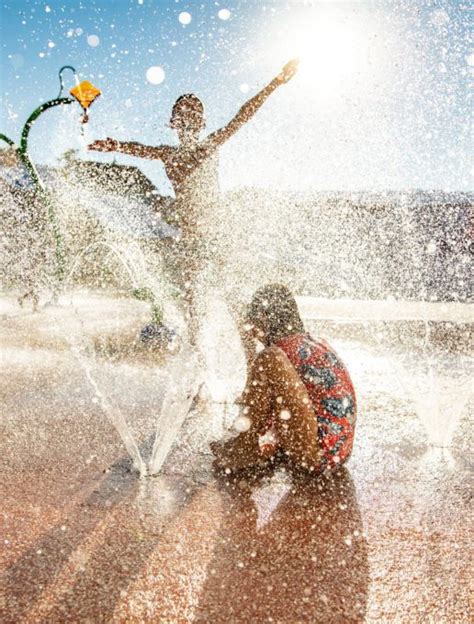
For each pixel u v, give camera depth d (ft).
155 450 9.19
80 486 7.79
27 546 6.21
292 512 7.16
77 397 12.10
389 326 24.86
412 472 8.55
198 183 12.00
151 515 7.00
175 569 5.85
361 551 6.26
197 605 5.28
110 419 10.69
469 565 6.01
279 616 5.15
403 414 11.55
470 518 7.07
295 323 8.82
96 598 5.35
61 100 21.98
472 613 5.24
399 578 5.76
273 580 5.69
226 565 5.94
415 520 7.00
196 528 6.70
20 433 9.80
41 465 8.46
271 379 7.97
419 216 55.21
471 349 19.35
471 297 51.65
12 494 7.47
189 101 12.00
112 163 44.60
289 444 8.21
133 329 22.26
